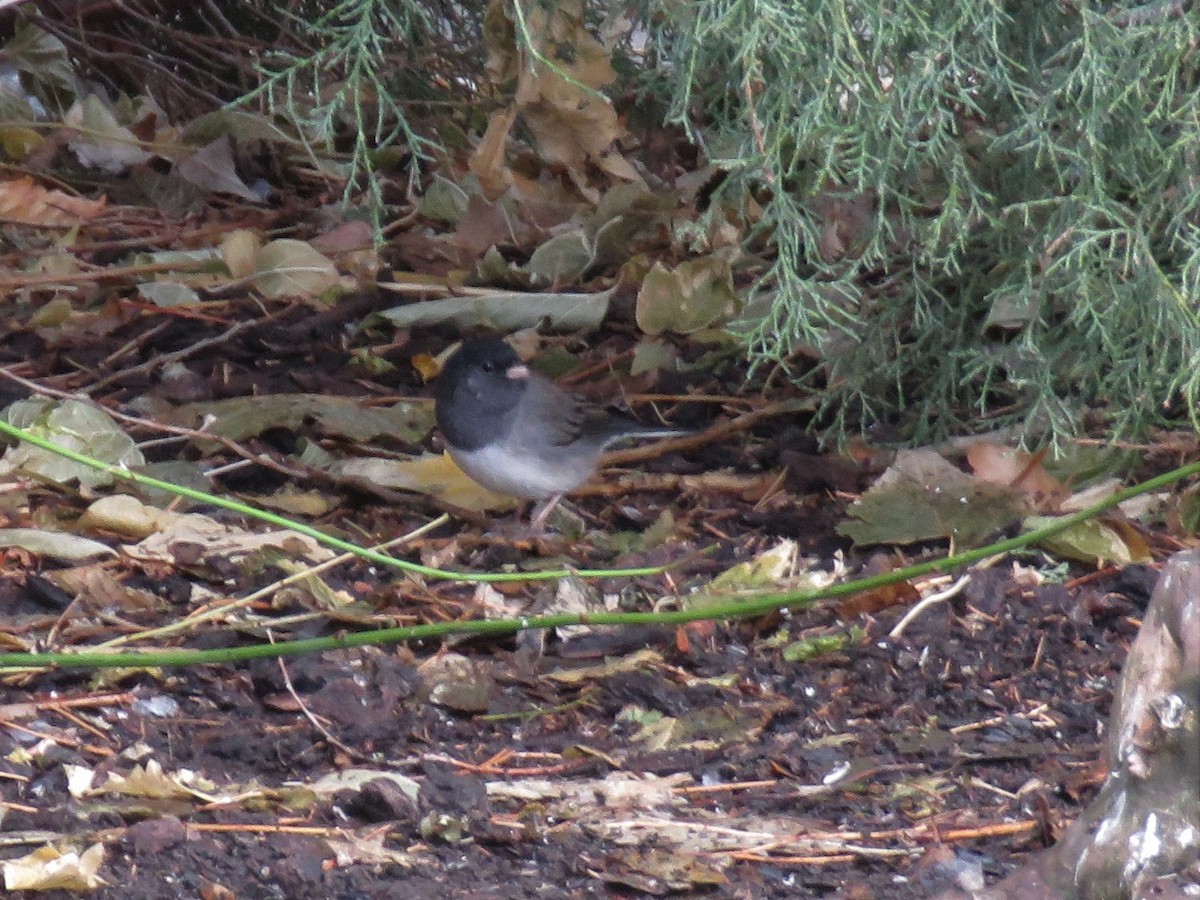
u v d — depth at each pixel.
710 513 9.30
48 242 12.05
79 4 13.56
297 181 13.73
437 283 11.89
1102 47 8.03
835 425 9.86
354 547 7.42
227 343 11.04
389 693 7.00
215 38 13.35
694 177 12.27
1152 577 8.14
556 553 8.81
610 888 5.66
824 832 6.06
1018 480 9.01
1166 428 9.91
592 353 11.35
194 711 6.95
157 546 8.30
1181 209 8.32
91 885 5.52
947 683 7.32
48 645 7.36
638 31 11.68
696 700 7.15
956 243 8.71
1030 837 5.96
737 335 9.49
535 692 7.24
